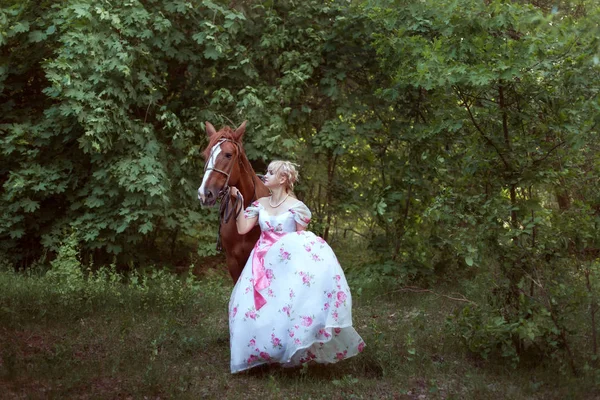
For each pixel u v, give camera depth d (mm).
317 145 9945
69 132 9281
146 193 8859
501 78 5145
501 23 5137
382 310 7465
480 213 5242
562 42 4898
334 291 4754
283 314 4742
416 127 9000
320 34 9875
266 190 5738
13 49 9711
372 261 9359
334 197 10234
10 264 8898
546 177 5172
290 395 4547
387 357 5301
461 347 5578
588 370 4887
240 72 9844
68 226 9383
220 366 5215
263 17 10047
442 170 5934
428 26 8227
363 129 9680
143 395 4430
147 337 5945
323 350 4840
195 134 10070
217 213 9750
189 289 7863
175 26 9688
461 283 8312
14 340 5594
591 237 5090
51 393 4277
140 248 10242
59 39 8859
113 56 8891
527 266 5203
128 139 9062
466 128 5785
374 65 9766
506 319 5316
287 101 9758
